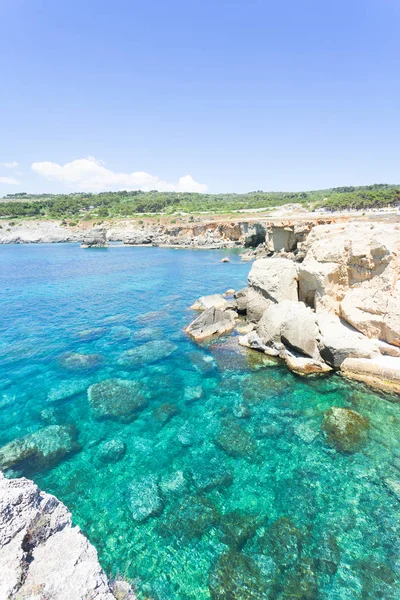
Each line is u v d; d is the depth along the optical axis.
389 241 17.02
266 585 7.27
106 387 15.77
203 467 10.83
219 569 7.64
